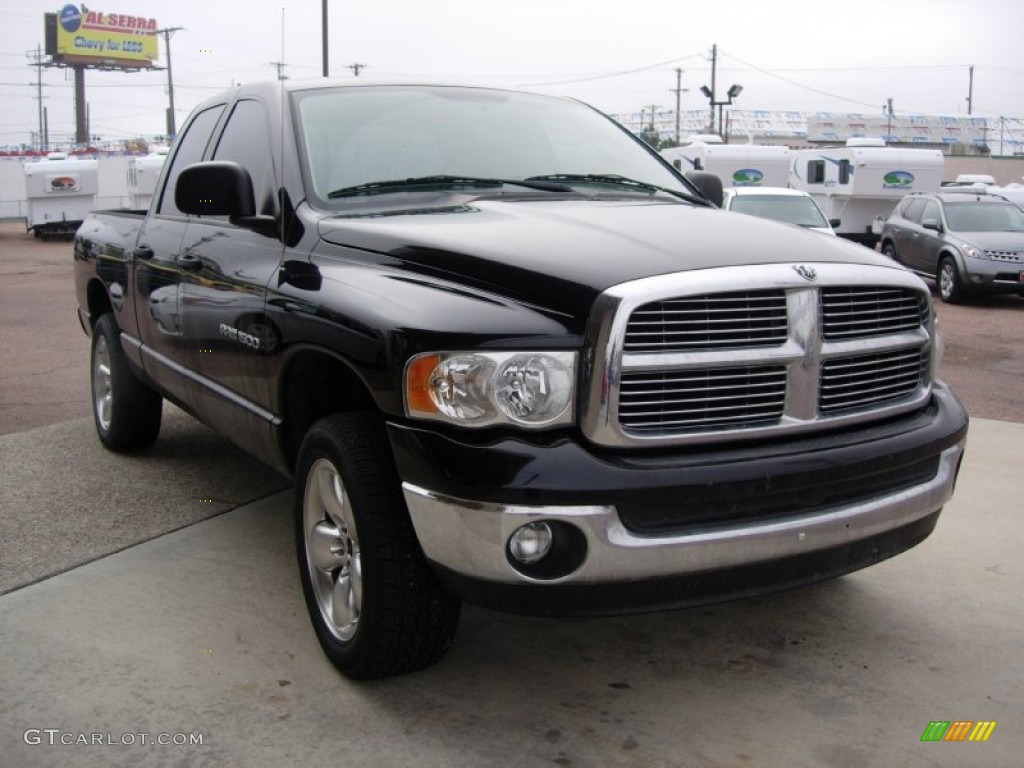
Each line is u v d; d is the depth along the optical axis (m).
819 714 3.18
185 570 4.22
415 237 3.31
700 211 3.83
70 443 6.18
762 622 3.84
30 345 10.58
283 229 3.81
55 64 94.44
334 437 3.21
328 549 3.40
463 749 2.97
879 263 3.35
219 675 3.37
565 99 4.99
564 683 3.36
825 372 3.14
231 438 4.36
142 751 2.94
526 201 3.84
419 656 3.19
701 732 3.07
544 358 2.81
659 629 3.77
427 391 2.86
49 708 3.16
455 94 4.55
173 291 4.57
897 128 67.56
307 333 3.34
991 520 4.97
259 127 4.31
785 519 2.99
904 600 4.04
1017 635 3.74
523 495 2.73
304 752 2.95
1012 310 15.17
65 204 31.78
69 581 4.09
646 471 2.79
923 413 3.49
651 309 2.83
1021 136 68.62
